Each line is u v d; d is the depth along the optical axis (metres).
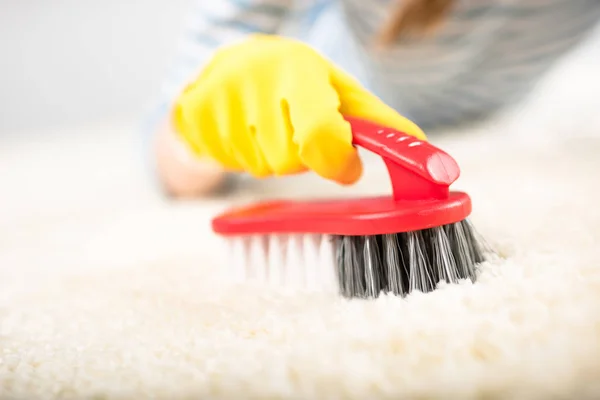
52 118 3.34
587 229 0.51
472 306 0.36
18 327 0.46
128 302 0.51
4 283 0.64
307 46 0.51
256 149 0.52
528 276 0.40
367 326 0.36
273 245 0.52
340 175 0.47
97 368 0.36
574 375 0.28
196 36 1.04
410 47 1.30
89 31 3.24
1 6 3.16
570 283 0.37
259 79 0.50
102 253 0.75
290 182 1.20
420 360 0.31
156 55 3.27
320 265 0.48
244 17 1.00
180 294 0.52
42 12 3.19
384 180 1.04
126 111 3.36
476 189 0.80
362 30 1.31
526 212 0.61
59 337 0.43
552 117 1.57
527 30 1.28
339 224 0.45
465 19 1.24
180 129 0.58
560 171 0.87
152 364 0.36
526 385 0.28
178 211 1.02
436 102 1.54
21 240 0.91
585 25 1.35
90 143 2.56
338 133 0.45
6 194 1.49
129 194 1.30
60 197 1.36
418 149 0.43
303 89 0.47
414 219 0.42
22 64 3.25
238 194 1.14
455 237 0.44
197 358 0.36
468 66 1.36
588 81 2.39
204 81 0.54
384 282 0.45
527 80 1.50
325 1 1.32
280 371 0.32
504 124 1.60
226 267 0.57
